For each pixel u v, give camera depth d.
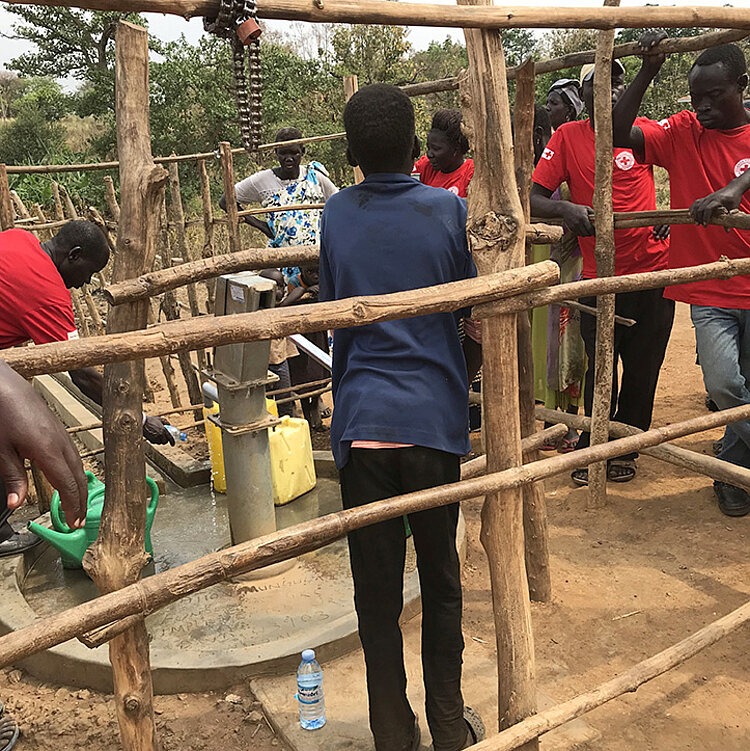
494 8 2.05
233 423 3.64
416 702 2.89
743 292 3.93
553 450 5.38
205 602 3.62
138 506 2.12
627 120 3.99
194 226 13.04
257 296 3.38
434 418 2.22
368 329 2.26
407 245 2.20
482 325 2.21
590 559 3.98
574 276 5.11
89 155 25.02
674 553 3.99
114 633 1.99
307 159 20.05
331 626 3.26
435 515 2.29
